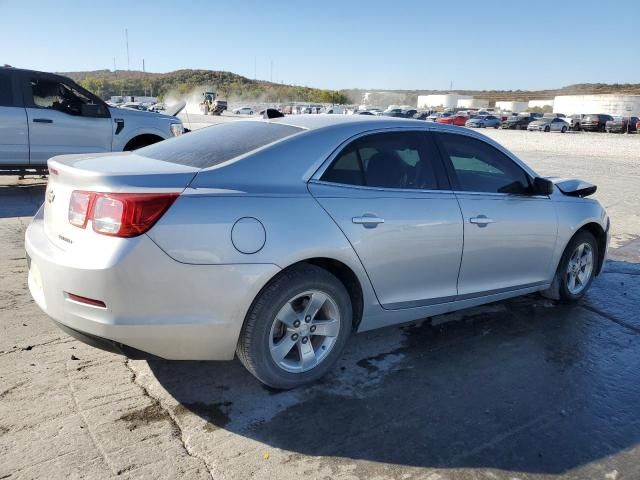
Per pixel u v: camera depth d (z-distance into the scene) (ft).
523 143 94.99
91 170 9.59
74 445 8.89
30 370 11.16
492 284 13.67
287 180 10.39
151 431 9.37
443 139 12.98
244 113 236.43
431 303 12.51
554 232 14.73
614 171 50.90
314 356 10.90
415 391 11.06
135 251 8.78
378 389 11.08
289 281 9.97
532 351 13.07
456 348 13.08
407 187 11.94
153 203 8.93
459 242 12.47
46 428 9.29
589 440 9.66
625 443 9.62
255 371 10.16
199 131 13.12
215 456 8.83
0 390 10.36
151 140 32.12
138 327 9.01
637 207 32.37
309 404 10.44
